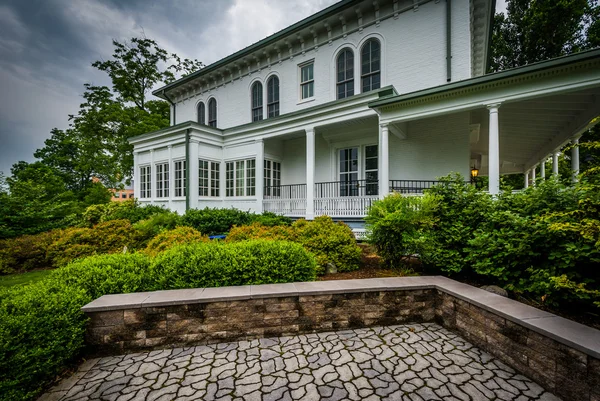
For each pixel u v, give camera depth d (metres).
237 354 2.71
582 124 7.27
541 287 2.82
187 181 10.93
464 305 2.97
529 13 16.94
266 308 3.08
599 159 2.87
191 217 8.27
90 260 3.67
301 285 3.38
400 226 4.29
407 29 8.75
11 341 2.01
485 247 3.51
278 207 10.41
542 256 3.04
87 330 2.72
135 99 21.92
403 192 8.09
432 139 8.41
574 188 3.04
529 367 2.23
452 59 8.03
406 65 8.76
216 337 2.97
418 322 3.42
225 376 2.33
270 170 11.59
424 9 8.49
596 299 2.53
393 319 3.37
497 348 2.54
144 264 3.71
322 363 2.51
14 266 6.47
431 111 6.48
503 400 1.97
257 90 12.77
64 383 2.27
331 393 2.07
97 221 10.96
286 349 2.79
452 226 4.01
